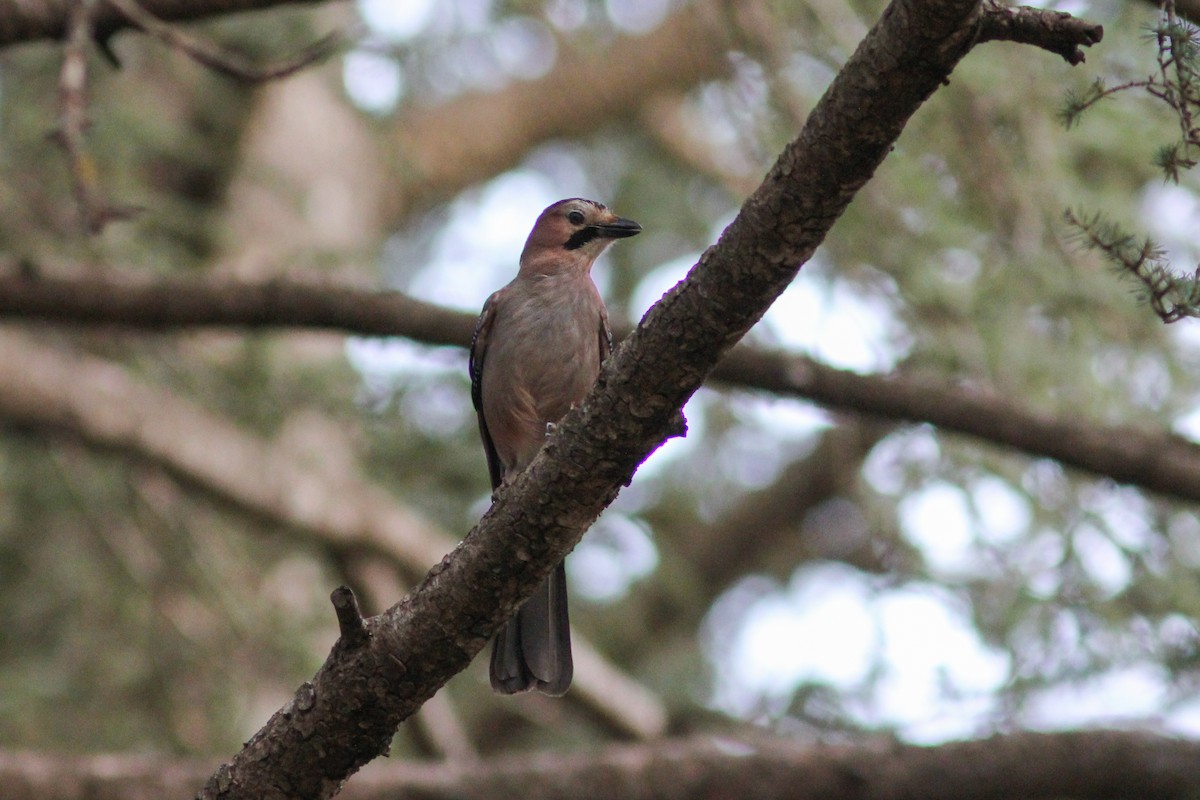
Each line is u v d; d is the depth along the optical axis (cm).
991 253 1088
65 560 1426
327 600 1514
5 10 1034
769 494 2097
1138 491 1121
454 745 1450
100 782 1051
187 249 1491
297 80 1947
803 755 1123
